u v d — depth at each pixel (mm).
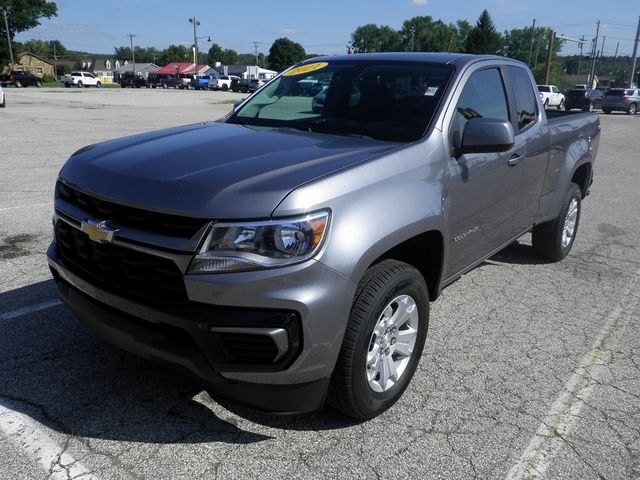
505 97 4234
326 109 3863
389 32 119312
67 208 2912
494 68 4168
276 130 3645
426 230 3041
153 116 22062
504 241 4438
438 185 3211
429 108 3498
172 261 2438
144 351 2594
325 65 4266
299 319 2434
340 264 2514
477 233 3848
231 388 2551
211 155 2906
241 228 2379
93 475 2553
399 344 3100
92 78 66125
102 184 2723
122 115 22125
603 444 2939
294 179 2559
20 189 8094
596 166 13117
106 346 3666
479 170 3650
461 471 2695
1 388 3170
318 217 2475
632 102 38062
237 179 2545
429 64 3879
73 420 2926
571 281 5332
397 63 3971
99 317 2738
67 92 44875
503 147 3305
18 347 3621
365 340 2715
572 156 5391
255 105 4230
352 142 3266
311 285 2443
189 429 2896
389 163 2928
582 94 40562
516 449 2871
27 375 3309
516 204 4395
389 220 2756
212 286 2375
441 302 4719
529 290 5062
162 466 2629
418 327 3176
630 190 10203
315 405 2668
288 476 2604
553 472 2721
